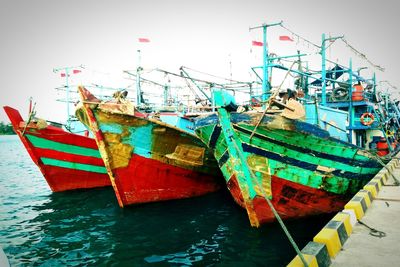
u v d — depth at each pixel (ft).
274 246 24.72
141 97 51.19
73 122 60.70
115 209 36.27
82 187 45.65
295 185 27.58
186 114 45.55
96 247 26.05
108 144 31.73
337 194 30.14
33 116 40.09
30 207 39.65
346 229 15.15
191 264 22.61
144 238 27.50
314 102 31.55
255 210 27.20
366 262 12.38
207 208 35.86
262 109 32.09
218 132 27.94
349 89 46.16
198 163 38.78
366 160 31.17
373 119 41.91
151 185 35.65
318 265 11.54
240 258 23.09
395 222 17.02
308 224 29.27
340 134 35.09
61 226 31.45
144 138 33.06
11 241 27.96
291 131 25.57
